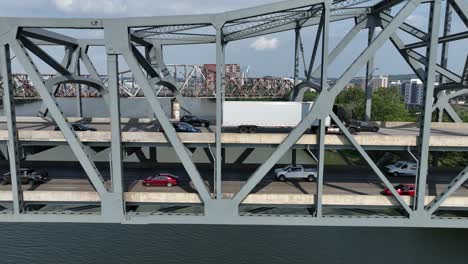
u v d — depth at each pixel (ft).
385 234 110.83
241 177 86.33
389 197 64.90
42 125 104.12
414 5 56.59
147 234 110.01
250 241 106.11
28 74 58.65
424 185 61.00
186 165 61.93
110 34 57.31
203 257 97.19
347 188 78.74
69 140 61.36
